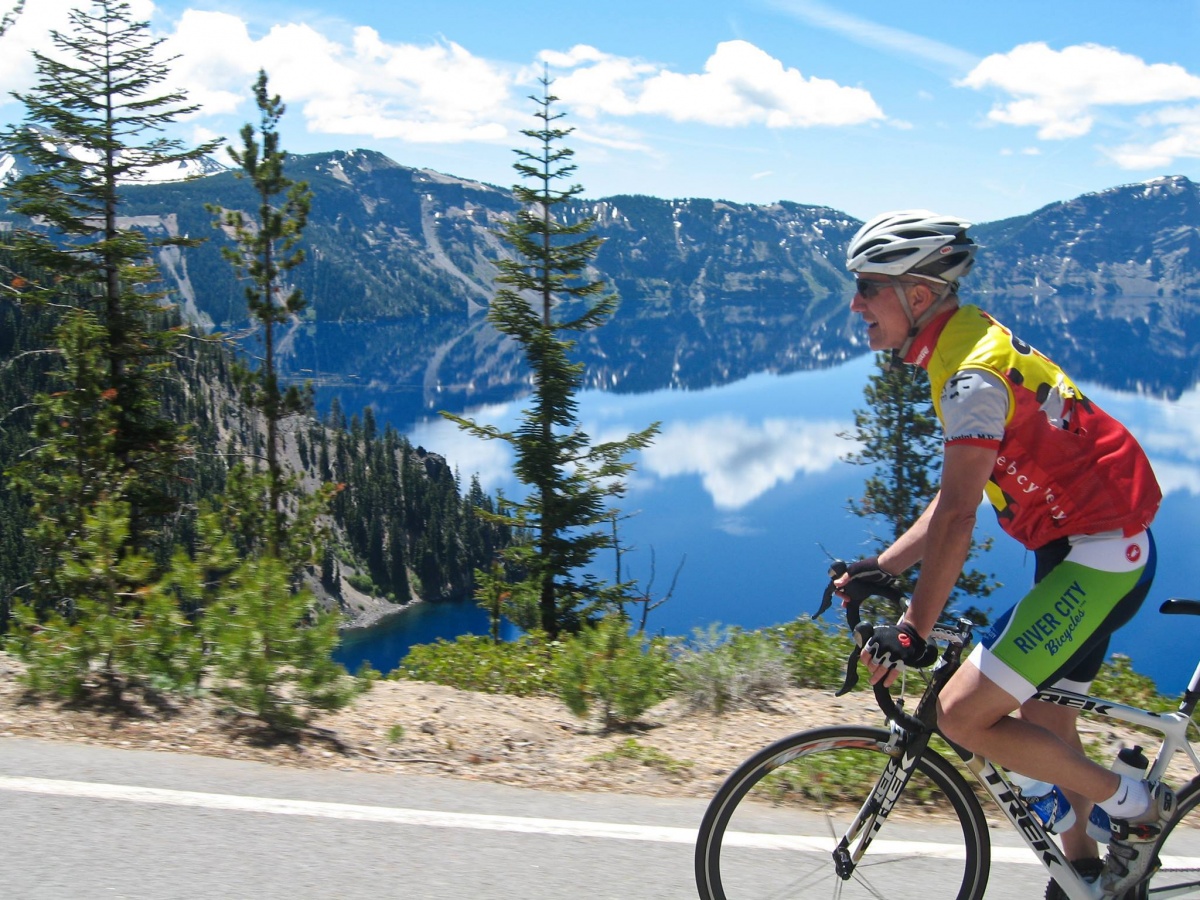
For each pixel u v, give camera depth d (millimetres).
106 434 19078
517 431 26891
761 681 5070
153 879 2574
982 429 2176
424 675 6695
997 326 2322
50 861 2641
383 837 2895
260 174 26625
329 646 4156
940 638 2332
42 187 23797
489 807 3178
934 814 2992
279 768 3490
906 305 2361
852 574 2377
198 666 4168
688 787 3605
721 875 2453
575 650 4906
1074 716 2510
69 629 4199
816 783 2592
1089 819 2416
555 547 26688
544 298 28172
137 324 24672
